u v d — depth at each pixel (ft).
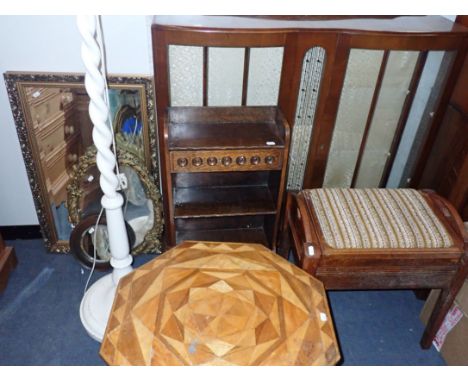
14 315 5.19
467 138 4.66
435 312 4.71
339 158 5.53
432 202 4.66
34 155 5.27
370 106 5.06
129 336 3.25
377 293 5.83
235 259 3.94
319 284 3.82
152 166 5.57
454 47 4.55
